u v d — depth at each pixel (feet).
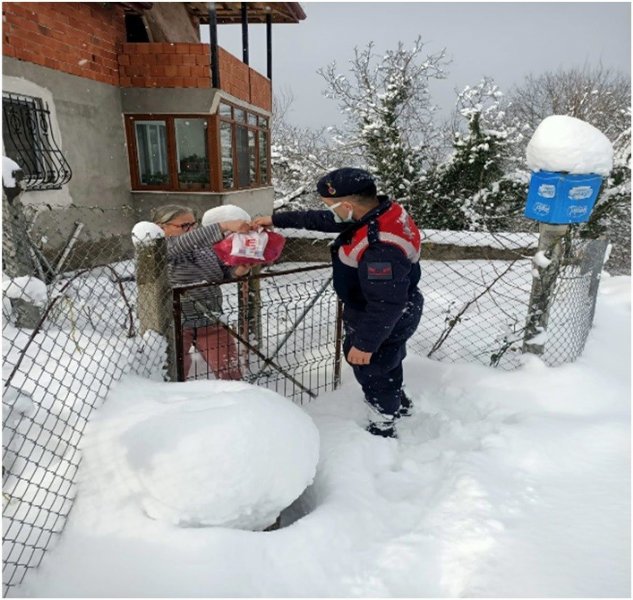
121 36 25.71
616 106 56.44
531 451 7.13
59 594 4.57
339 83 39.37
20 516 5.12
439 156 38.96
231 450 5.23
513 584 4.72
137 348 7.51
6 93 18.54
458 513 5.92
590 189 9.41
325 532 5.53
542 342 10.44
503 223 32.04
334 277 7.88
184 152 27.04
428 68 37.76
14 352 7.80
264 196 36.63
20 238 10.33
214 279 9.18
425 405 9.54
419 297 8.20
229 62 28.12
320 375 10.93
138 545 4.93
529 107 71.05
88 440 5.74
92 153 23.67
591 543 5.24
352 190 7.22
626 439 7.36
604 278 21.21
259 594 4.75
